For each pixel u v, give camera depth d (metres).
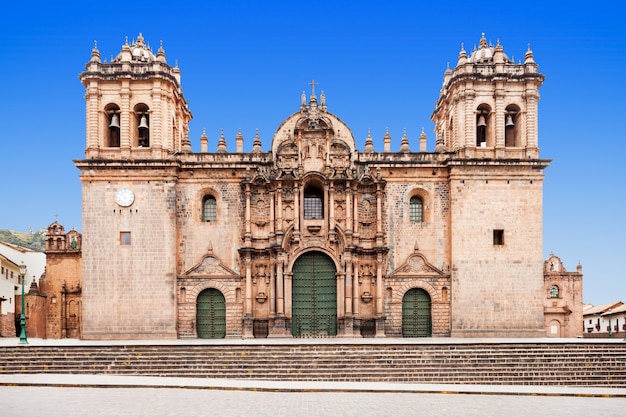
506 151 63.31
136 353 44.59
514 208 62.00
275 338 60.03
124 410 26.98
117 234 60.88
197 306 62.12
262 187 63.12
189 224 62.47
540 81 63.47
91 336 59.62
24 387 34.59
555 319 78.50
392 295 62.16
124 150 62.44
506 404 30.11
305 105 64.62
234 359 43.84
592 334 73.56
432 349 45.41
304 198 64.31
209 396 31.34
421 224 63.00
